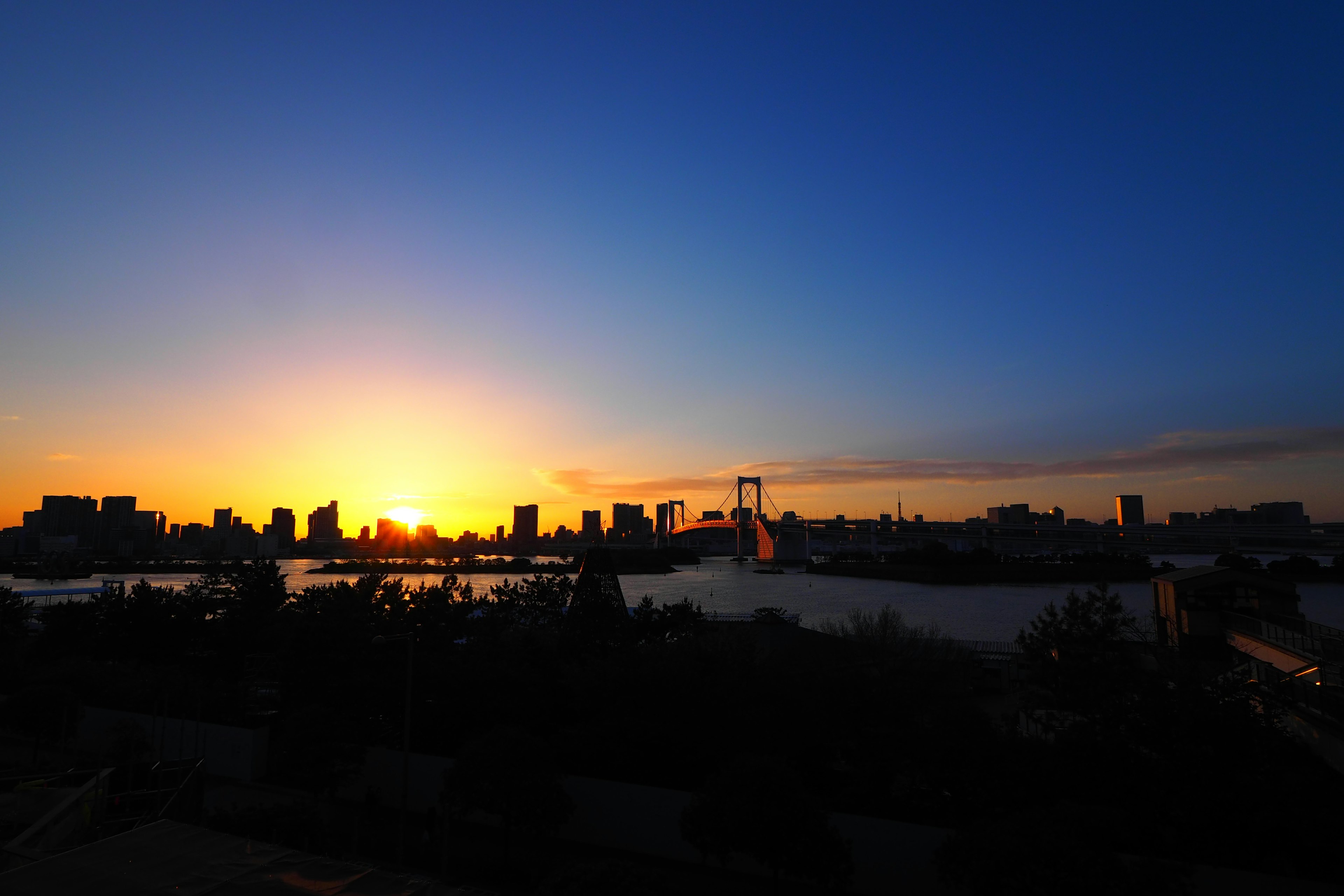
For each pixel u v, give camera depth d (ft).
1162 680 101.45
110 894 44.70
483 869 101.35
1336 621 368.07
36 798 79.82
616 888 71.31
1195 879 82.12
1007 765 103.86
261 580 256.52
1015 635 382.63
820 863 87.86
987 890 74.74
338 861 50.14
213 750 143.02
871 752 121.70
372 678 145.89
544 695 142.92
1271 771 87.35
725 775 94.07
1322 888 78.48
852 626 273.13
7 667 190.80
